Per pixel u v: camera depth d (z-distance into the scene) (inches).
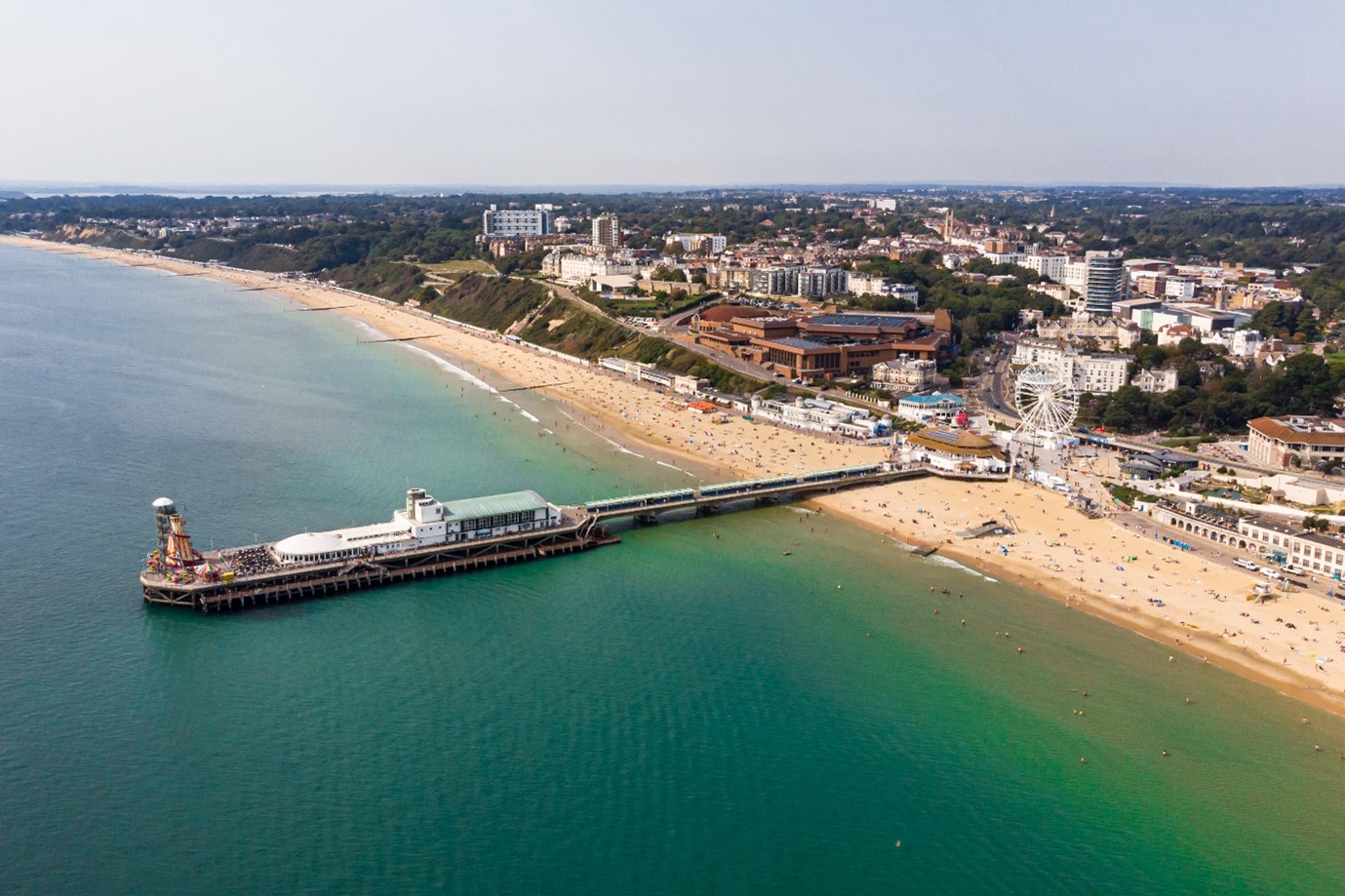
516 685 6333.7
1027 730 5984.3
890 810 5216.5
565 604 7687.0
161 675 6373.0
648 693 6264.8
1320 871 4889.3
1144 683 6569.9
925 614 7549.2
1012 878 4768.7
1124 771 5620.1
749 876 4707.2
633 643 6973.4
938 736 5900.6
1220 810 5315.0
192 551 7751.0
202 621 7234.3
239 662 6584.6
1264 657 6934.1
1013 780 5511.8
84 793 5118.1
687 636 7111.2
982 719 6097.4
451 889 4537.4
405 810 5054.1
